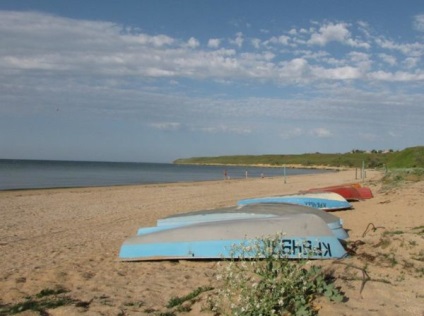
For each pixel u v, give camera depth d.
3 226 13.16
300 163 137.00
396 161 36.09
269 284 4.09
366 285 4.88
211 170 100.19
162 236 7.95
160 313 4.77
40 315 5.04
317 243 6.83
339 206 14.40
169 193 24.91
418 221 10.77
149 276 6.82
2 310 5.30
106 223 13.66
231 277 4.33
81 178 49.38
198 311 4.60
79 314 4.97
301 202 14.56
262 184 34.12
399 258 6.08
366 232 9.75
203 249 7.51
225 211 9.98
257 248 4.41
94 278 6.88
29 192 25.06
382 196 17.27
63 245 10.16
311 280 4.51
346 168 99.50
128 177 54.56
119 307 5.20
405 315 4.14
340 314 4.05
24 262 8.38
